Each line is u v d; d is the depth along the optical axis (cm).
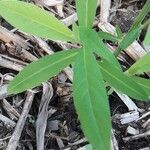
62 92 45
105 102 23
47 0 51
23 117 42
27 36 48
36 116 44
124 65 49
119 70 29
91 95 23
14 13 28
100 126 23
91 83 24
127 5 54
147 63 35
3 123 42
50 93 44
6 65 46
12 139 40
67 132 43
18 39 48
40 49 48
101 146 22
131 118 45
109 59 25
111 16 52
